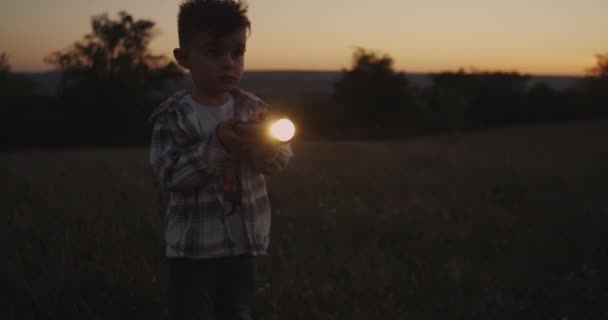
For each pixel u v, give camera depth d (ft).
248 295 6.70
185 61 6.17
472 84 239.71
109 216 15.34
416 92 211.61
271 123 5.24
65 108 157.28
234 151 5.79
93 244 12.75
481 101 228.63
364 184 25.29
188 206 6.06
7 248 11.96
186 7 5.99
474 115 228.22
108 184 21.75
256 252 6.36
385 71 203.41
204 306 6.20
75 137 159.33
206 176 5.68
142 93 160.25
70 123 157.17
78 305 9.52
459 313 9.95
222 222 6.12
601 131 132.26
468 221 17.15
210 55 5.83
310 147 54.60
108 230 13.64
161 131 6.07
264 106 6.64
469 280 11.53
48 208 16.22
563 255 13.58
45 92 166.30
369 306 10.19
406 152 50.96
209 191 6.03
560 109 224.33
